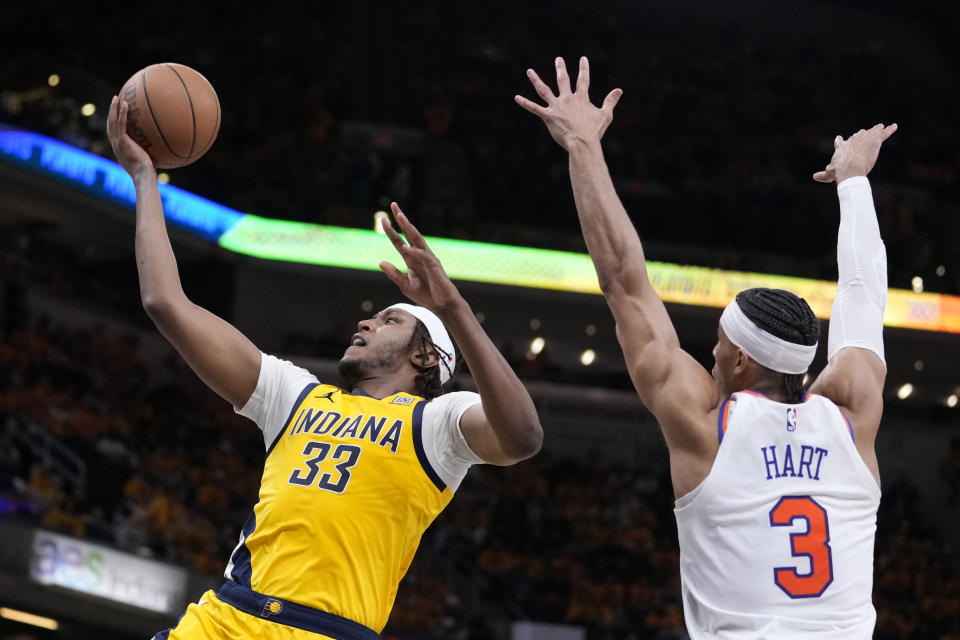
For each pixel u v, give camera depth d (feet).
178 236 79.56
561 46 112.68
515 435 11.96
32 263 81.15
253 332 86.17
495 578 69.10
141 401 71.51
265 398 13.12
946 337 90.38
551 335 93.20
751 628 10.12
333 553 12.10
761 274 88.33
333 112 98.07
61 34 88.28
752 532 10.30
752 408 10.66
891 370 94.63
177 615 53.67
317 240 84.38
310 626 11.86
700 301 87.35
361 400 13.01
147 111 13.92
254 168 87.35
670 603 71.87
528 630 57.36
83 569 49.96
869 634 10.22
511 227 87.66
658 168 99.19
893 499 85.92
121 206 78.48
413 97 101.86
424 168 94.53
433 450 12.62
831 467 10.60
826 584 10.18
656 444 89.71
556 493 80.79
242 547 12.51
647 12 120.78
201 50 95.76
